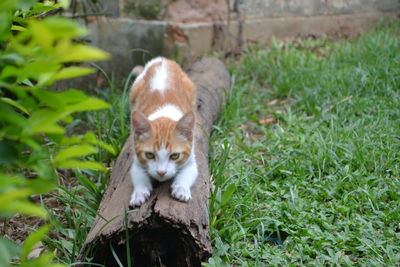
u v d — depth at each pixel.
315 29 9.05
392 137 5.39
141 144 3.99
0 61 2.01
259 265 3.61
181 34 7.99
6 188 1.81
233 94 6.84
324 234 3.94
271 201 4.42
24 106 2.23
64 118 2.11
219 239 3.77
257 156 5.30
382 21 9.25
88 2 7.21
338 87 6.77
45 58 1.80
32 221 4.48
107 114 6.21
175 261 3.58
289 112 6.26
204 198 3.93
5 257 1.75
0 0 1.80
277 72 7.51
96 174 4.95
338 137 5.44
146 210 3.53
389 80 6.77
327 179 4.77
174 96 5.11
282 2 8.70
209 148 5.29
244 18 8.49
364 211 4.33
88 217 4.16
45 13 4.36
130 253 3.53
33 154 2.15
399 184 4.58
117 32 7.64
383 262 3.60
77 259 3.41
